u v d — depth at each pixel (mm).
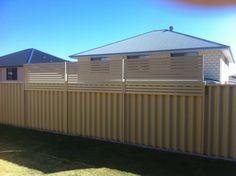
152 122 8297
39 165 7188
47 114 10898
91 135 9648
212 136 7336
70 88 10148
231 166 6754
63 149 8562
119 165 7059
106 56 18578
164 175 6375
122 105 8883
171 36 18406
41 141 9539
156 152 7910
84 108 9820
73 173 6559
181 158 7391
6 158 7824
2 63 31438
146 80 8375
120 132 8961
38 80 11102
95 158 7648
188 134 7680
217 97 7246
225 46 16000
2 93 12453
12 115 12109
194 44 16734
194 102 7582
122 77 8867
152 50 17109
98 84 9406
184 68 7719
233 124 7043
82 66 9820
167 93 7973
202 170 6590
